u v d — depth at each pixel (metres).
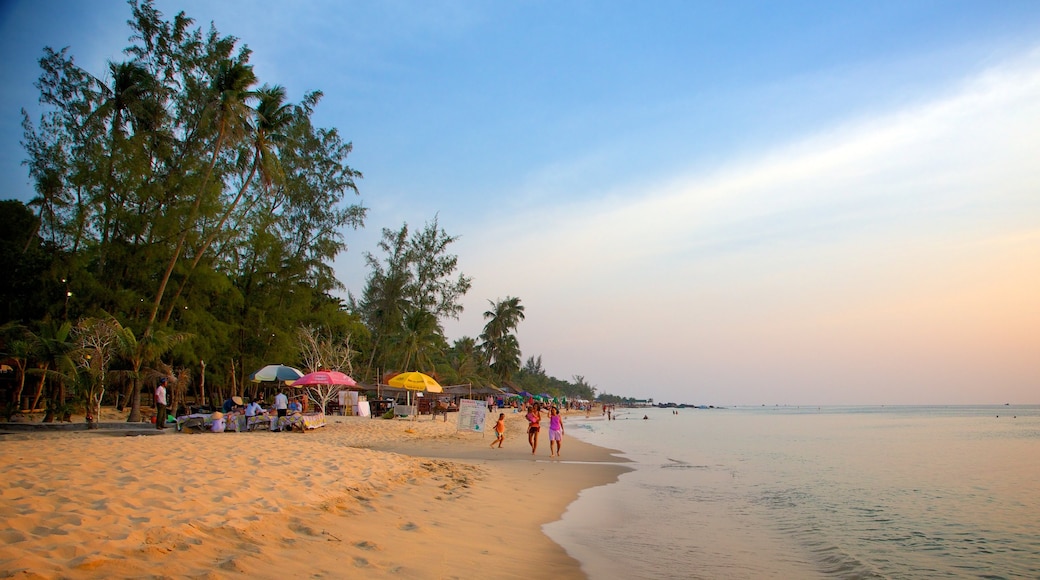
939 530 10.66
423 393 43.28
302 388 35.25
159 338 23.55
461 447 21.45
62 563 4.46
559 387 167.75
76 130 24.16
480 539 7.87
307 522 6.99
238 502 7.22
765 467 20.41
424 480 11.84
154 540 5.38
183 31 26.17
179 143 26.89
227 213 27.30
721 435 42.47
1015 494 14.73
